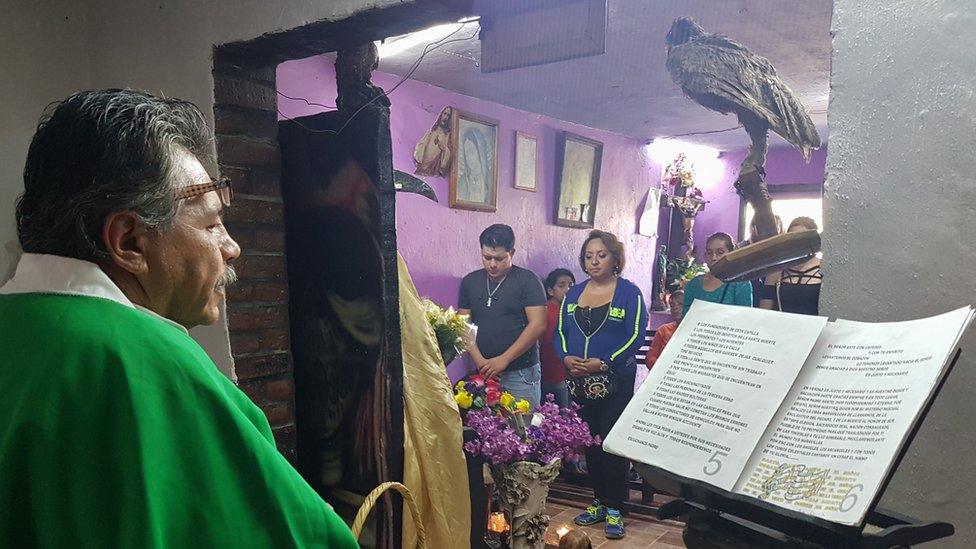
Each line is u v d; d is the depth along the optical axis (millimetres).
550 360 3174
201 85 1520
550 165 3684
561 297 3227
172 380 569
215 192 718
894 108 750
